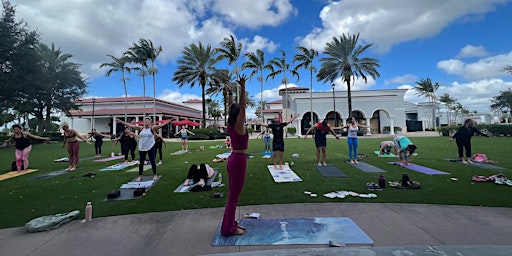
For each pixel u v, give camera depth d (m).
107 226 3.35
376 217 3.41
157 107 38.88
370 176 6.11
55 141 28.09
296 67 30.89
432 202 4.04
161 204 4.27
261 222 3.29
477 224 3.11
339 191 4.79
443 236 2.79
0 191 5.45
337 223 3.21
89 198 4.77
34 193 5.23
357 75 28.77
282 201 4.27
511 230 2.91
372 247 2.46
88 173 7.05
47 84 22.84
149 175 6.85
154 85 30.20
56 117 39.22
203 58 29.27
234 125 2.89
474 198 4.20
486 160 7.93
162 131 38.72
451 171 6.50
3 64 18.25
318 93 35.88
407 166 7.35
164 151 14.40
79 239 2.97
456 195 4.39
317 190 4.93
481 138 19.47
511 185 4.90
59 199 4.76
